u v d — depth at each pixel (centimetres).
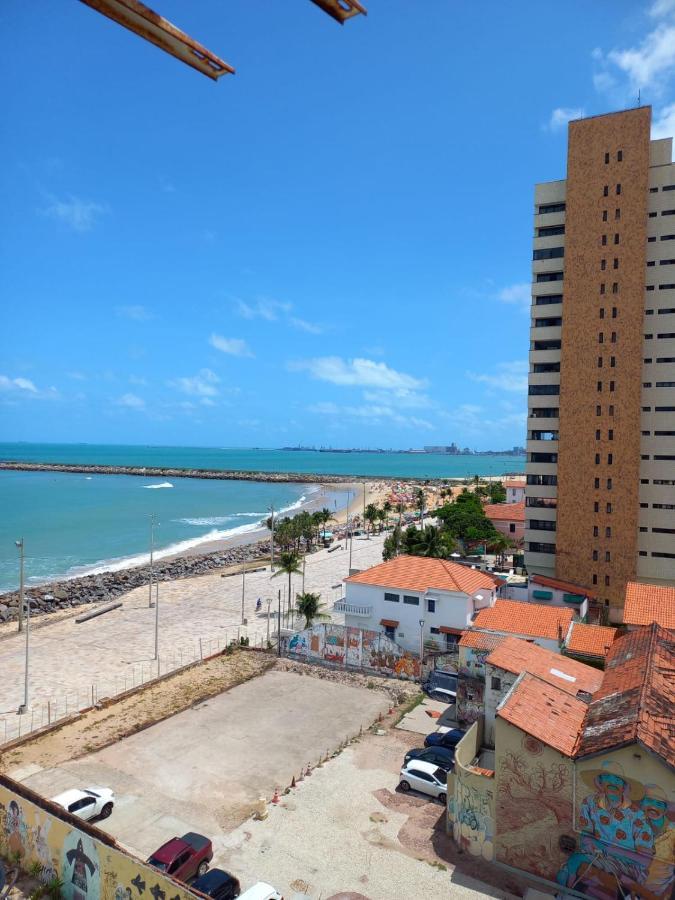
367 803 3203
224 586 8856
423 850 2803
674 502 6962
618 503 7119
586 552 7275
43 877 2539
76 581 9150
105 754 3769
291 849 2805
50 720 4250
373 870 2652
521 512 11612
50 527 15050
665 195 6981
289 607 7394
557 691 3047
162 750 3819
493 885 2562
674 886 2311
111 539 13875
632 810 2391
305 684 4934
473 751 3306
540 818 2597
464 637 4209
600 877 2456
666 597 5056
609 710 2738
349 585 5766
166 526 16062
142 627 6719
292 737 3994
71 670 5306
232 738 3984
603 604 7162
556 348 7619
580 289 7300
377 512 14750
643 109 6975
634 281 7025
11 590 9069
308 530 11850
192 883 2453
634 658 3288
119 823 3023
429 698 4656
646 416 7100
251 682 4988
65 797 3030
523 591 6675
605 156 7169
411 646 5453
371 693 4753
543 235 7719
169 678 5084
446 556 8400
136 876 2205
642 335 7019
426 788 3269
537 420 7712
